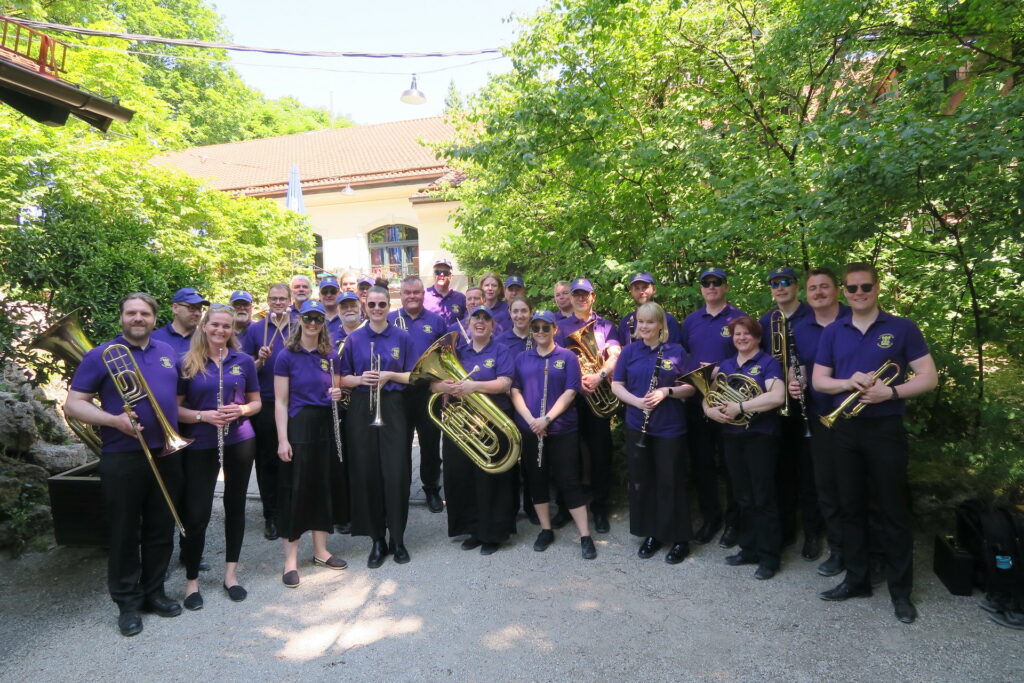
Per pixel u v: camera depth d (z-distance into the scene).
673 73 5.88
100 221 6.01
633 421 4.31
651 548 4.31
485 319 4.55
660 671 3.00
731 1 5.39
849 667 2.97
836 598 3.58
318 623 3.58
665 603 3.66
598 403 4.77
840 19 4.38
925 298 4.79
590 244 6.18
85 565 4.39
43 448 5.63
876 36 4.73
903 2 4.48
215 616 3.70
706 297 4.50
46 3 12.05
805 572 3.97
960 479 4.24
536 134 5.71
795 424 4.25
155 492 3.66
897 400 3.34
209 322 3.86
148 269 5.77
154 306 3.61
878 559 3.89
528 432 4.51
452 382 4.29
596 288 5.92
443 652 3.23
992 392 4.51
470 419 4.42
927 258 4.62
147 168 11.77
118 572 3.54
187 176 12.18
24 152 8.41
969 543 3.62
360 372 4.41
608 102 5.68
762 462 3.89
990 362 4.68
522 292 5.83
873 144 3.63
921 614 3.39
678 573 4.04
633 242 5.88
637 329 4.32
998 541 3.33
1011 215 3.63
